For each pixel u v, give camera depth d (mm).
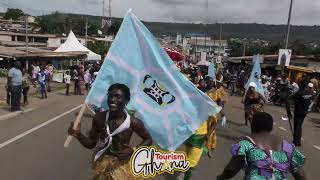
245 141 4383
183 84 6074
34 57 51250
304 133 16922
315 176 9617
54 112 18922
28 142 11914
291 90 28906
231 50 117000
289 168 4352
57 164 9562
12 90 17984
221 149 11859
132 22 5898
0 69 47281
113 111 4973
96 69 31984
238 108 24734
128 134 5070
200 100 6098
